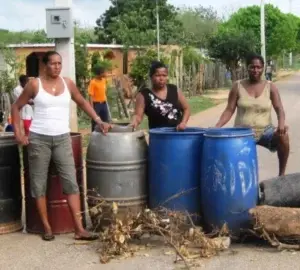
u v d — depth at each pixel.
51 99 6.09
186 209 6.12
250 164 5.85
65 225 6.54
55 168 6.39
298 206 6.05
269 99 6.83
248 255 5.67
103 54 25.39
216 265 5.43
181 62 29.30
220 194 5.80
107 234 5.84
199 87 33.00
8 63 19.38
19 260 5.73
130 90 21.36
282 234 5.67
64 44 10.67
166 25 40.66
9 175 6.54
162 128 6.42
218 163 5.79
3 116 15.41
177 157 6.06
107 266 5.50
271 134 6.82
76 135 6.66
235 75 41.31
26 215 6.64
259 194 6.20
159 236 6.26
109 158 6.18
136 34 28.98
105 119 14.47
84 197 6.71
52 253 5.91
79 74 19.38
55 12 10.53
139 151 6.27
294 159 10.84
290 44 60.38
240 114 6.91
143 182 6.31
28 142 6.15
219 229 5.91
